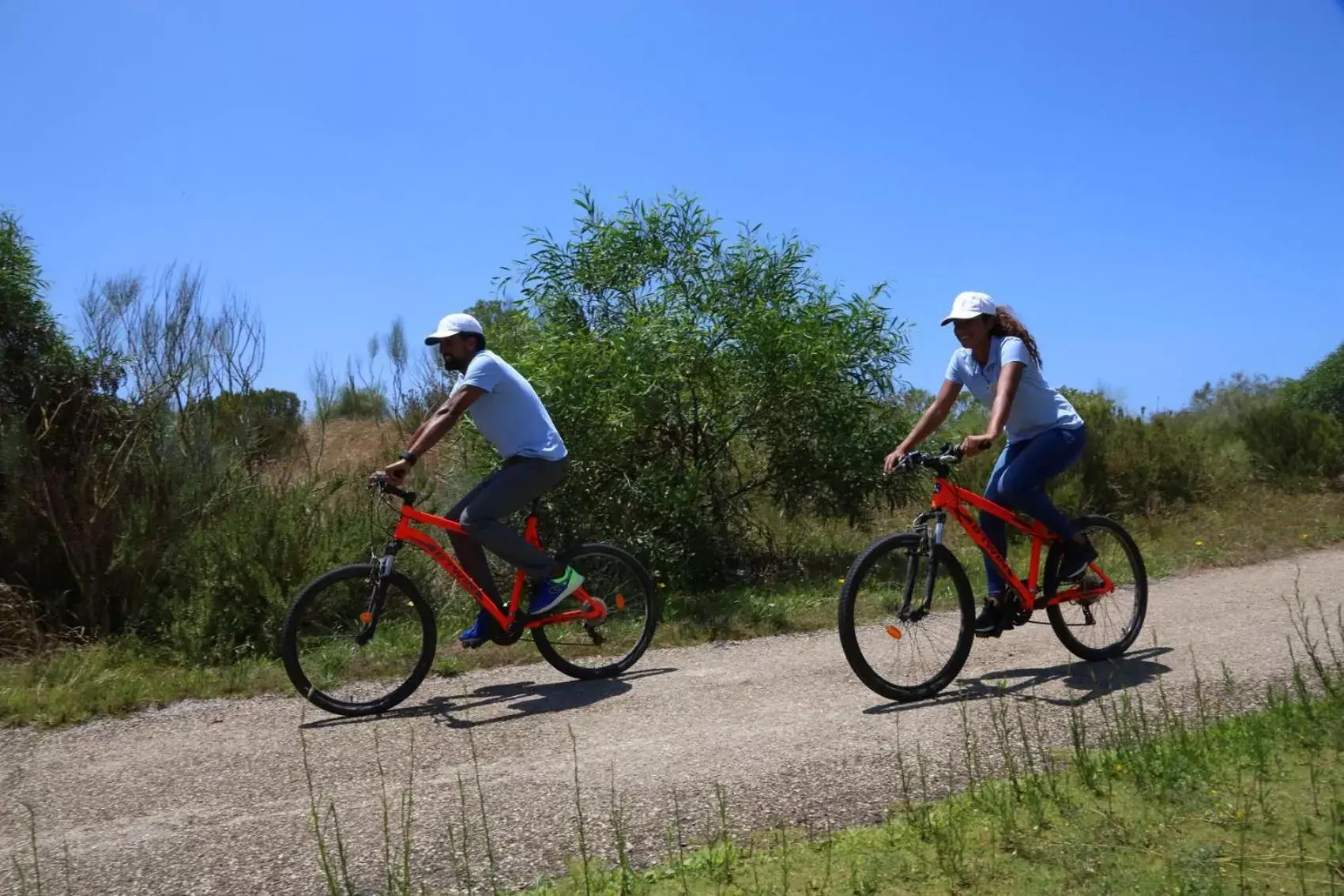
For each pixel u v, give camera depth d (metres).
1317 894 2.62
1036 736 4.18
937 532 5.12
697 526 8.48
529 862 3.24
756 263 9.12
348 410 11.73
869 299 9.16
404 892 3.00
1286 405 14.23
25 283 8.48
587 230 9.30
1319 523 10.04
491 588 5.71
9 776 4.45
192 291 8.02
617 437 8.41
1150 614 6.70
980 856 2.96
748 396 8.85
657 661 6.27
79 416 7.82
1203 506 11.20
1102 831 3.05
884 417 9.19
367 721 5.16
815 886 2.87
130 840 3.64
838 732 4.43
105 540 7.12
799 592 8.09
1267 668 5.02
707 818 3.51
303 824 3.68
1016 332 5.09
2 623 6.62
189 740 4.90
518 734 4.76
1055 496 10.98
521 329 9.09
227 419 8.27
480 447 8.67
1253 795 3.23
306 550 6.99
